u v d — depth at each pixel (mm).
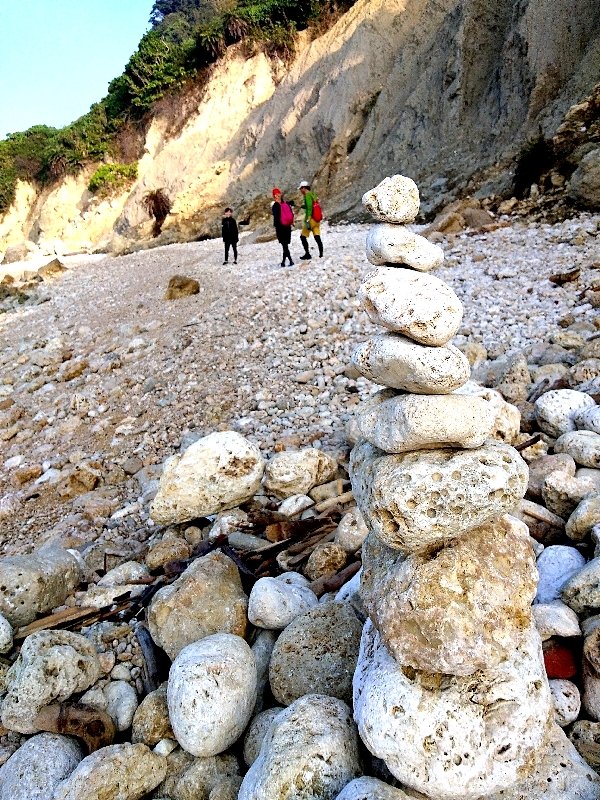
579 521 3945
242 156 28641
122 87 36219
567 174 14086
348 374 8312
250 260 16016
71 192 37219
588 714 2988
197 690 3164
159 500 5281
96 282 18531
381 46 25156
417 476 2621
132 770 3178
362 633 3230
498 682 2645
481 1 21141
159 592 4258
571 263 10422
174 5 50594
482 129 19391
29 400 10469
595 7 17891
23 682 3598
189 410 8445
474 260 11648
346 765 2748
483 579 2680
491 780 2529
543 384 6445
